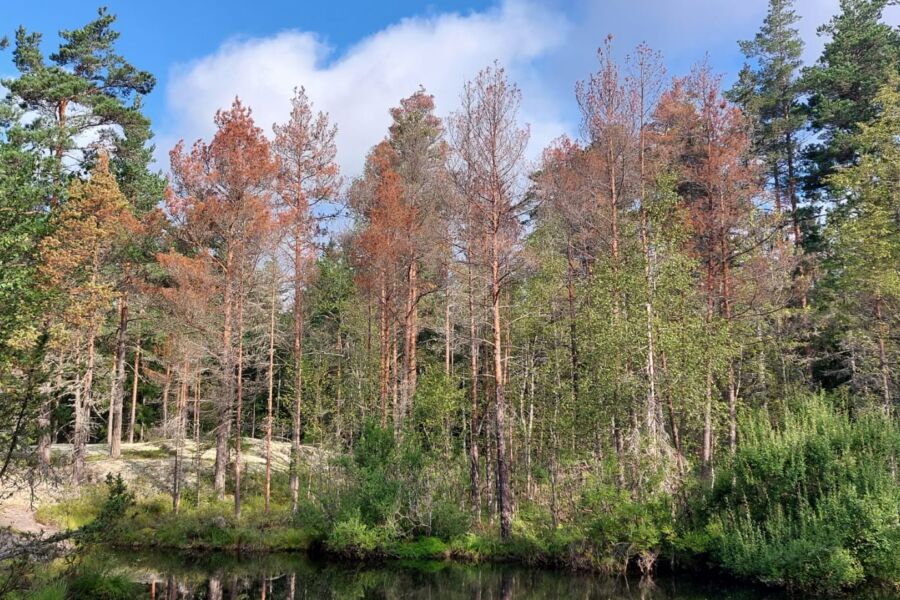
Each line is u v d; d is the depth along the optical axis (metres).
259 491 26.28
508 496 18.75
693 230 19.08
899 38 29.08
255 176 23.02
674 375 16.84
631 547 16.12
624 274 17.67
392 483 20.12
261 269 23.80
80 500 21.45
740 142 20.97
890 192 21.05
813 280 25.62
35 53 23.92
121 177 27.14
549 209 21.59
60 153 23.19
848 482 13.47
